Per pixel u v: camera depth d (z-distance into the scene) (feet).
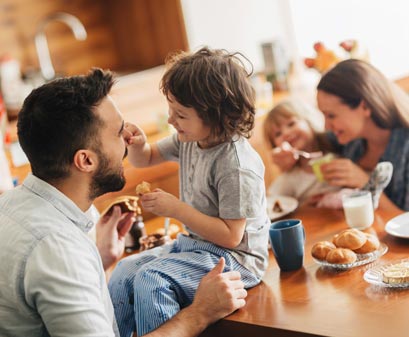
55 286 4.95
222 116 5.81
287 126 8.98
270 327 5.23
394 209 7.68
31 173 5.50
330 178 8.00
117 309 6.19
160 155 6.66
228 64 5.86
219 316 5.56
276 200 8.22
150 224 8.34
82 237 5.32
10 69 11.78
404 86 11.57
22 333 5.16
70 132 5.27
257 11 13.41
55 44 13.12
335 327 5.00
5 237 5.16
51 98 5.28
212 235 5.81
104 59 13.75
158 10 12.92
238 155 5.85
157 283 5.70
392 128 8.15
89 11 13.48
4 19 12.47
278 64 12.77
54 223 5.21
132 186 10.05
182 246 6.17
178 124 5.92
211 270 5.76
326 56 9.48
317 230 7.14
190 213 5.81
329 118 8.25
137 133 6.66
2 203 5.42
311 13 13.01
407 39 11.92
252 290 6.00
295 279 6.04
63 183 5.42
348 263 5.97
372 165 8.46
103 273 5.51
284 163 8.86
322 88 8.16
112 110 5.45
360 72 8.02
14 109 11.73
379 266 5.88
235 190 5.77
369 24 12.28
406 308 5.08
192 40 12.70
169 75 5.88
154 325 5.63
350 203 6.96
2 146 8.36
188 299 5.85
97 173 5.45
